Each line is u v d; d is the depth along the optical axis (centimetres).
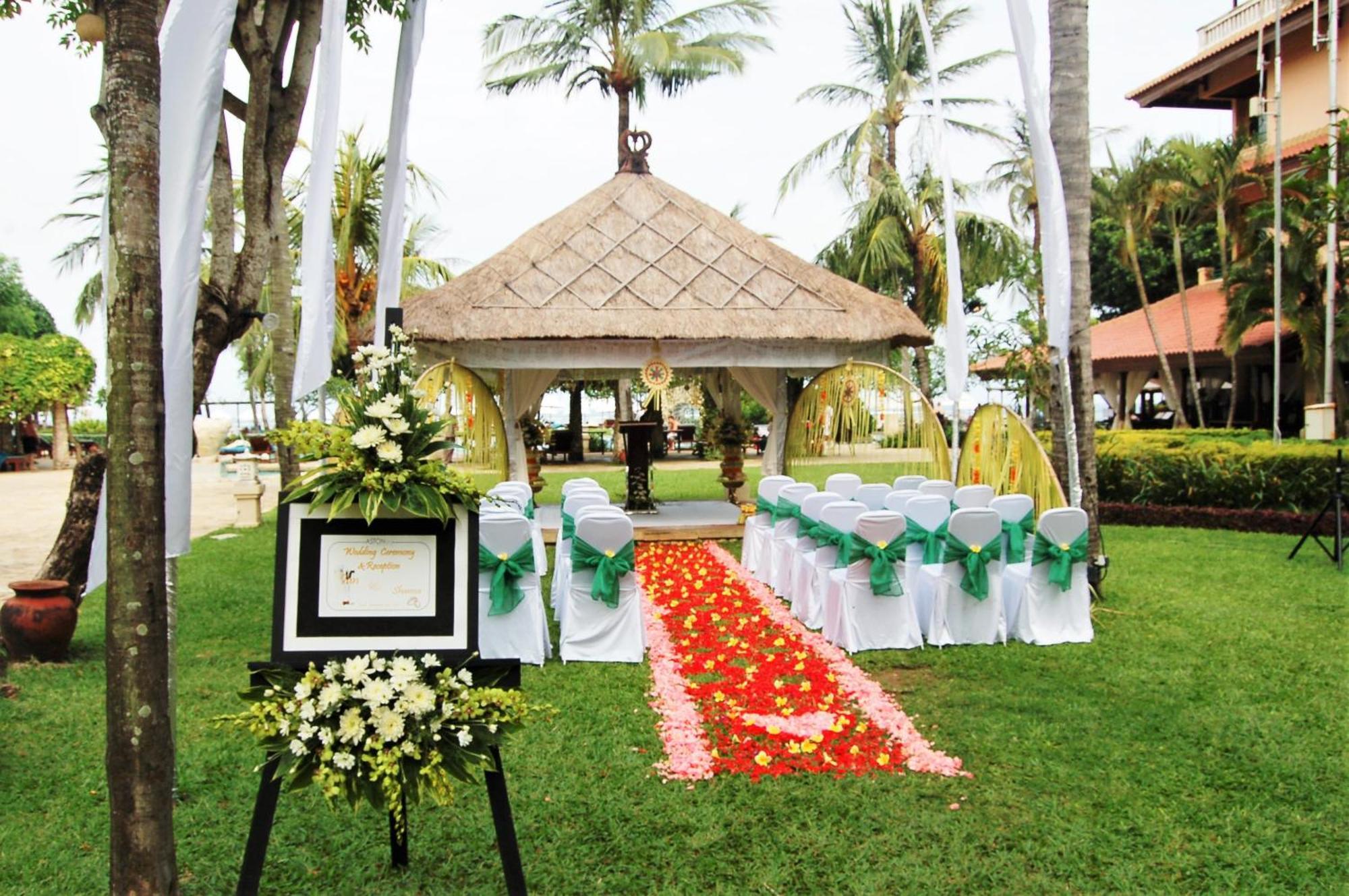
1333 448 1169
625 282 1166
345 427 297
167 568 373
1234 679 549
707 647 637
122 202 254
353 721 272
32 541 1209
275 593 283
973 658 607
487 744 289
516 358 1122
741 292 1183
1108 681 551
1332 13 1422
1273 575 868
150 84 259
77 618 615
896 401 1095
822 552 686
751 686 543
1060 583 634
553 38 2002
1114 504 1312
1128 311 2859
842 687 545
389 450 281
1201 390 2142
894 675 572
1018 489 841
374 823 366
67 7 551
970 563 629
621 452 2598
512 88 2078
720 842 353
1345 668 567
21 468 2884
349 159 1545
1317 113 1881
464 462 1151
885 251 1998
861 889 319
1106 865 336
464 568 291
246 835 356
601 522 598
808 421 1263
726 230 1267
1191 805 382
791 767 421
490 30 2012
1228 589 805
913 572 684
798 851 346
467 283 1145
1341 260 1495
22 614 590
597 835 357
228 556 1036
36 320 4516
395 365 308
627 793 394
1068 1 745
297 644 282
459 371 1123
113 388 255
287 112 482
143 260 256
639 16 1969
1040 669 580
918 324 1208
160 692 261
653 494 1698
